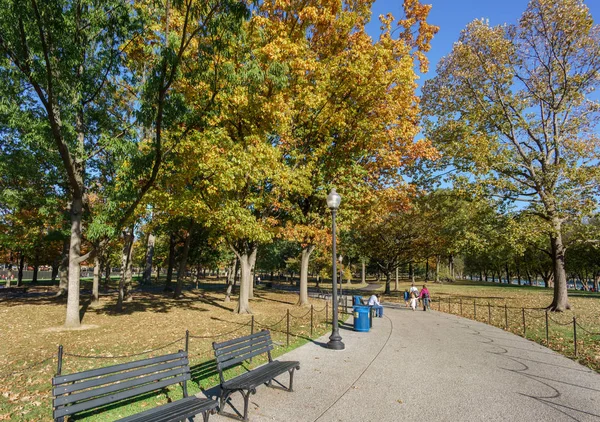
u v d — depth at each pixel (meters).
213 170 12.82
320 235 18.09
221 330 12.96
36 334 11.77
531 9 19.97
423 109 23.64
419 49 18.02
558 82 20.36
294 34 16.41
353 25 17.72
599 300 25.47
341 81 16.98
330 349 9.93
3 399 5.95
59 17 9.61
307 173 16.53
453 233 24.25
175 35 10.25
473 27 20.94
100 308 19.09
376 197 17.98
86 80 12.59
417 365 8.38
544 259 46.50
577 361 9.02
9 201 17.73
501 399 6.21
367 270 62.75
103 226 11.92
